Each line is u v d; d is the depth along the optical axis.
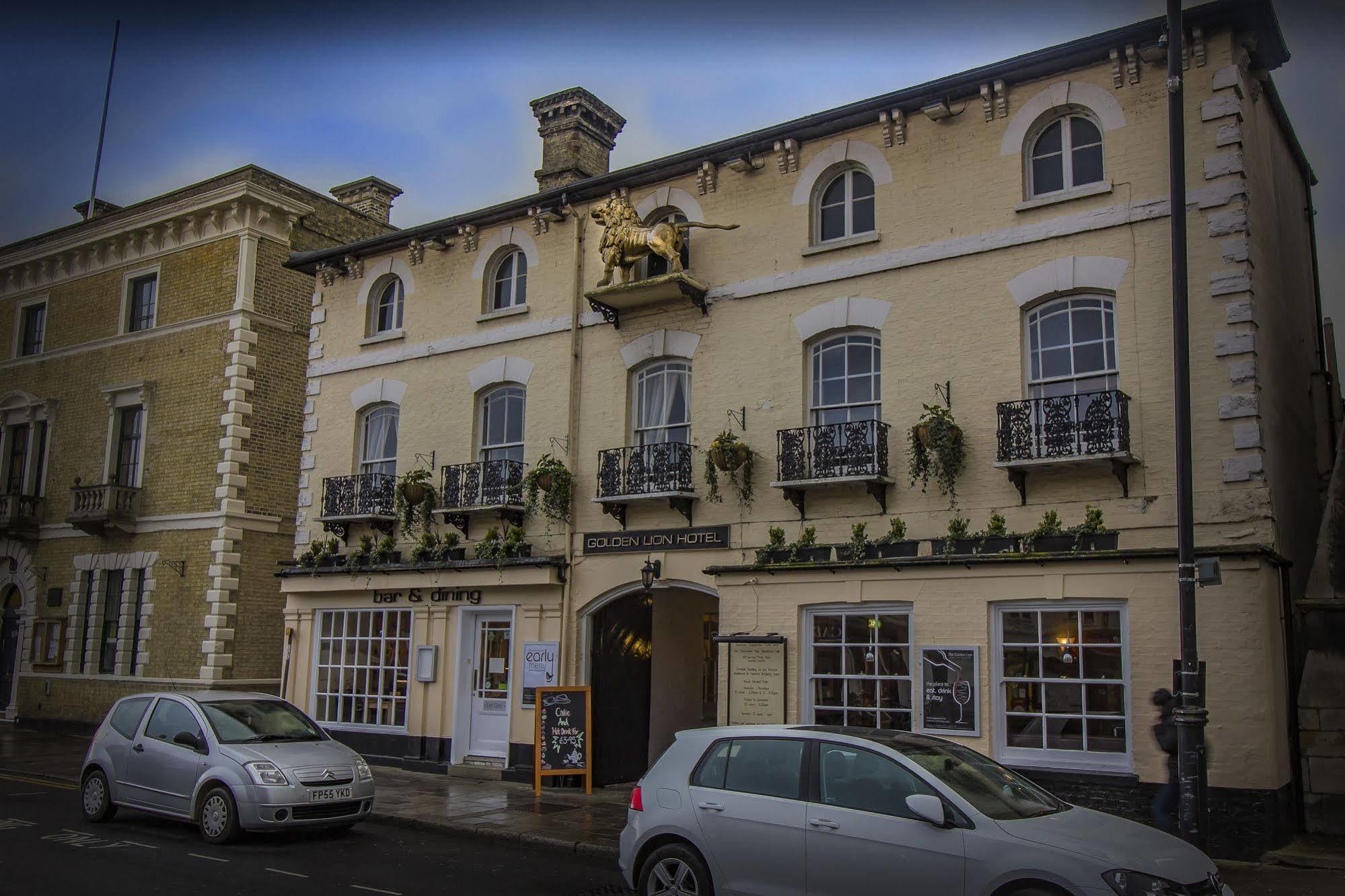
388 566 18.70
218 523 22.39
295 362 24.11
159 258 24.97
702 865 8.14
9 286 28.36
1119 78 13.33
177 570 22.86
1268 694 11.28
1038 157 14.12
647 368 17.06
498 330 18.59
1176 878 6.83
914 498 14.01
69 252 26.53
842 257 15.19
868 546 13.97
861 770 7.82
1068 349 13.41
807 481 14.34
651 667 17.88
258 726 12.74
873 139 15.22
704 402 16.09
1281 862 10.79
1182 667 9.62
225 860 10.89
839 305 15.03
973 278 14.07
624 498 16.12
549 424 17.73
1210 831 11.18
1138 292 12.86
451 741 17.72
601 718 16.67
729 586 14.97
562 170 19.83
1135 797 11.66
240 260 23.36
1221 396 12.19
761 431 15.46
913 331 14.40
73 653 24.39
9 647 26.62
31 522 25.80
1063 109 13.89
